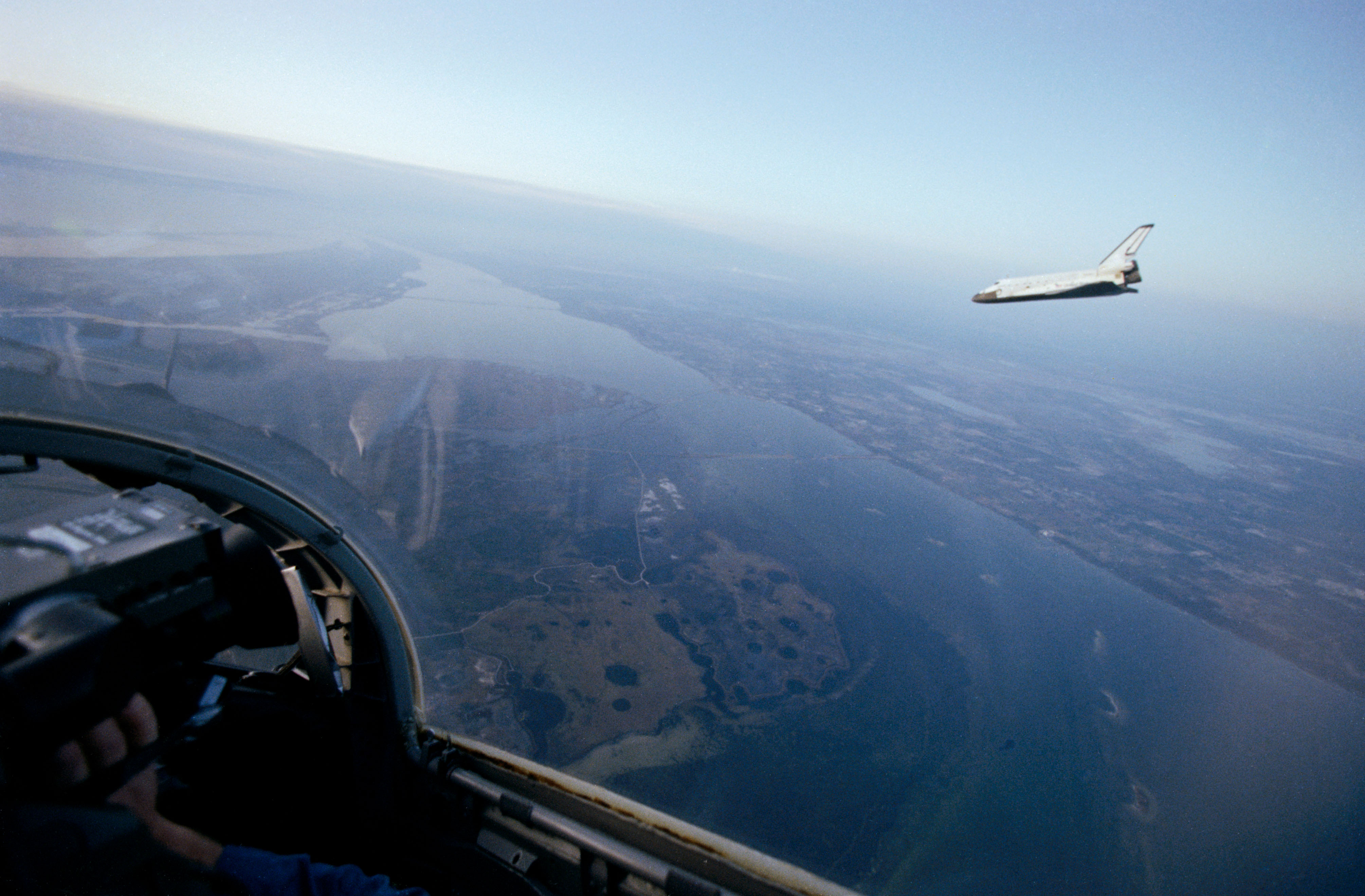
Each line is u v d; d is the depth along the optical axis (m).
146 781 1.17
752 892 2.42
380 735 2.78
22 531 1.17
